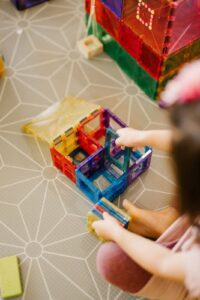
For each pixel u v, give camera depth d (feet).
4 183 4.21
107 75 5.01
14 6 5.62
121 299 3.59
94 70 5.06
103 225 3.06
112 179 4.22
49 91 4.86
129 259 2.96
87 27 5.32
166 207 4.07
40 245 3.86
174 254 2.60
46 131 4.49
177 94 2.04
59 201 4.10
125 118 4.66
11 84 4.91
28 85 4.91
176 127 1.99
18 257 3.80
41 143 4.46
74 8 5.65
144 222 3.67
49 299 3.59
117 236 2.91
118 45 4.85
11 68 5.05
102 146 4.07
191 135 1.91
